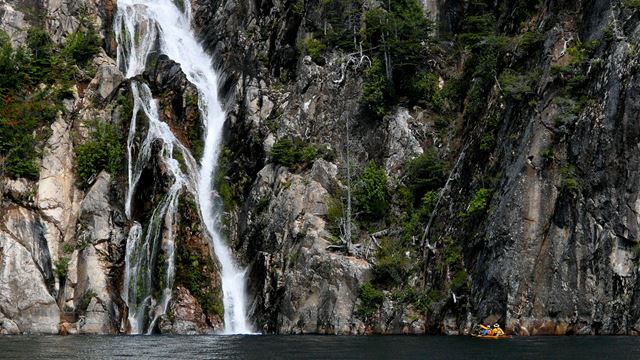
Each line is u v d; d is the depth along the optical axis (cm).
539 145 5722
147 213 6956
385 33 7512
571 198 5512
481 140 6300
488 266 5772
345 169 7038
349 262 6284
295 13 8062
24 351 4703
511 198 5741
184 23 8944
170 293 6538
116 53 8212
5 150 6938
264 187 7088
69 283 6606
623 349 4306
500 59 6581
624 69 5472
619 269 5288
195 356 4353
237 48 8344
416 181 6725
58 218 6869
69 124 7331
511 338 5266
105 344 5209
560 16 6150
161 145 7138
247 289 6794
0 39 7669
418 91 7294
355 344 5028
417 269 6331
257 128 7519
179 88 7775
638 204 5281
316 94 7569
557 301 5450
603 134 5475
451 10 7756
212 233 7144
